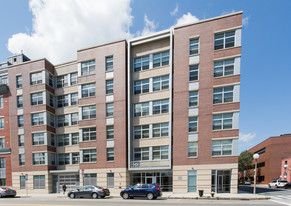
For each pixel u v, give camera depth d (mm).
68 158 28297
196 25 22875
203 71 22203
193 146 21766
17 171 28203
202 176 20953
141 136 24219
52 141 28625
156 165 23000
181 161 21797
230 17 21703
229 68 21469
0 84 30422
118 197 19906
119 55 25531
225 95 21391
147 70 24812
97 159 24844
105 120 25219
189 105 22422
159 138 23359
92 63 26828
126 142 24328
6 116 29891
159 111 23859
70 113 28891
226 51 21531
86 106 26516
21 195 24594
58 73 30094
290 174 44188
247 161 58156
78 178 26781
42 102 28297
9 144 29250
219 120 21297
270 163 49406
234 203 14609
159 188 17828
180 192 21297
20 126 29156
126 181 23438
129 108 24328
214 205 13711
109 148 24812
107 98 25484
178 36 23453
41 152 27438
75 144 28188
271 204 14078
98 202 16094
